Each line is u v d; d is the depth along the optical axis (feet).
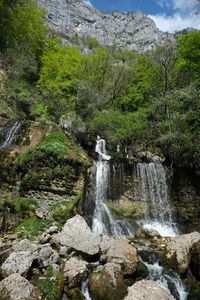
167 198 60.44
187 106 65.21
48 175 47.62
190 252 36.04
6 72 83.41
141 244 41.19
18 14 101.09
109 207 53.42
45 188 47.21
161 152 69.36
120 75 109.50
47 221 43.19
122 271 31.37
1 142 59.21
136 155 68.85
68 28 345.51
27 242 34.22
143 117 77.87
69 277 30.17
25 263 30.83
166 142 64.49
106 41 360.69
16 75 82.99
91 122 73.92
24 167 48.01
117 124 75.00
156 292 29.12
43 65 96.17
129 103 104.88
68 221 39.14
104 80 108.47
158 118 75.46
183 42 95.25
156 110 77.25
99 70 107.24
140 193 58.65
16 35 97.96
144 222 54.13
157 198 59.82
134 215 55.06
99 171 55.21
